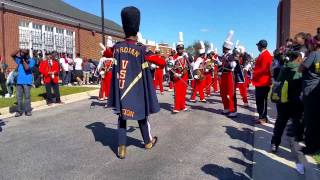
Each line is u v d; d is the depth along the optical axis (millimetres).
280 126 4242
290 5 15867
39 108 7934
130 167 3793
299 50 4379
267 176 3570
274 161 4023
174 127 5758
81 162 3965
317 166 3686
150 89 4141
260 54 5930
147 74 4117
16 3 13820
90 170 3709
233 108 6652
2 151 4422
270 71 5883
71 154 4266
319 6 15516
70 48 17672
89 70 14750
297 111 4223
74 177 3514
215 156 4191
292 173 3658
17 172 3664
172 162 3959
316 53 3926
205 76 9195
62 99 9438
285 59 4465
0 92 10297
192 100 8898
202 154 4262
